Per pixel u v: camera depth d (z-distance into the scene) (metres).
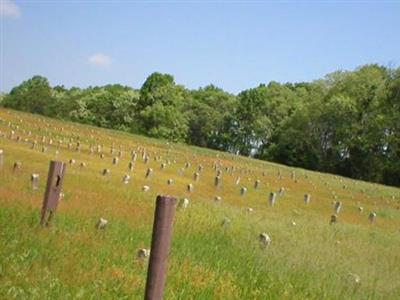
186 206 18.88
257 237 15.00
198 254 11.02
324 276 11.48
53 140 46.97
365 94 87.31
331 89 92.12
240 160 65.81
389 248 18.77
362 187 54.09
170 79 107.31
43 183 17.75
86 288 7.52
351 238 19.27
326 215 26.58
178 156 54.78
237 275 9.98
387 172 82.06
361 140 83.50
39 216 11.15
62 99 122.50
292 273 10.98
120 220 13.18
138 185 24.34
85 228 11.42
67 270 8.09
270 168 60.31
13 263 7.86
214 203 22.33
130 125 107.31
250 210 22.27
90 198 16.23
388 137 81.19
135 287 7.92
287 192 36.06
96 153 41.94
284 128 96.88
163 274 5.50
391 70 89.94
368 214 30.88
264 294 9.14
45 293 6.99
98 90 125.06
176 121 103.31
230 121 114.69
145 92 106.75
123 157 42.72
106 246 10.01
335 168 89.38
